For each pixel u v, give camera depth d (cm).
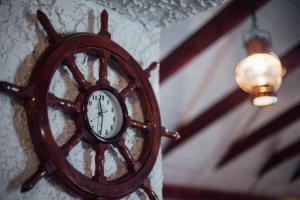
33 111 94
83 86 105
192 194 414
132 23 127
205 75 287
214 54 270
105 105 111
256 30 230
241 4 249
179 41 253
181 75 277
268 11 254
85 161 105
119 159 113
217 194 442
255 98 200
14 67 96
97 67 114
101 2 117
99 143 105
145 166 114
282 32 278
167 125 330
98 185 101
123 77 120
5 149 92
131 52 125
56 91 103
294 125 392
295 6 255
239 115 350
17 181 92
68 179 96
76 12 112
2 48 95
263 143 407
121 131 110
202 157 383
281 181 493
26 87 94
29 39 100
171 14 127
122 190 106
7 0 98
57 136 100
